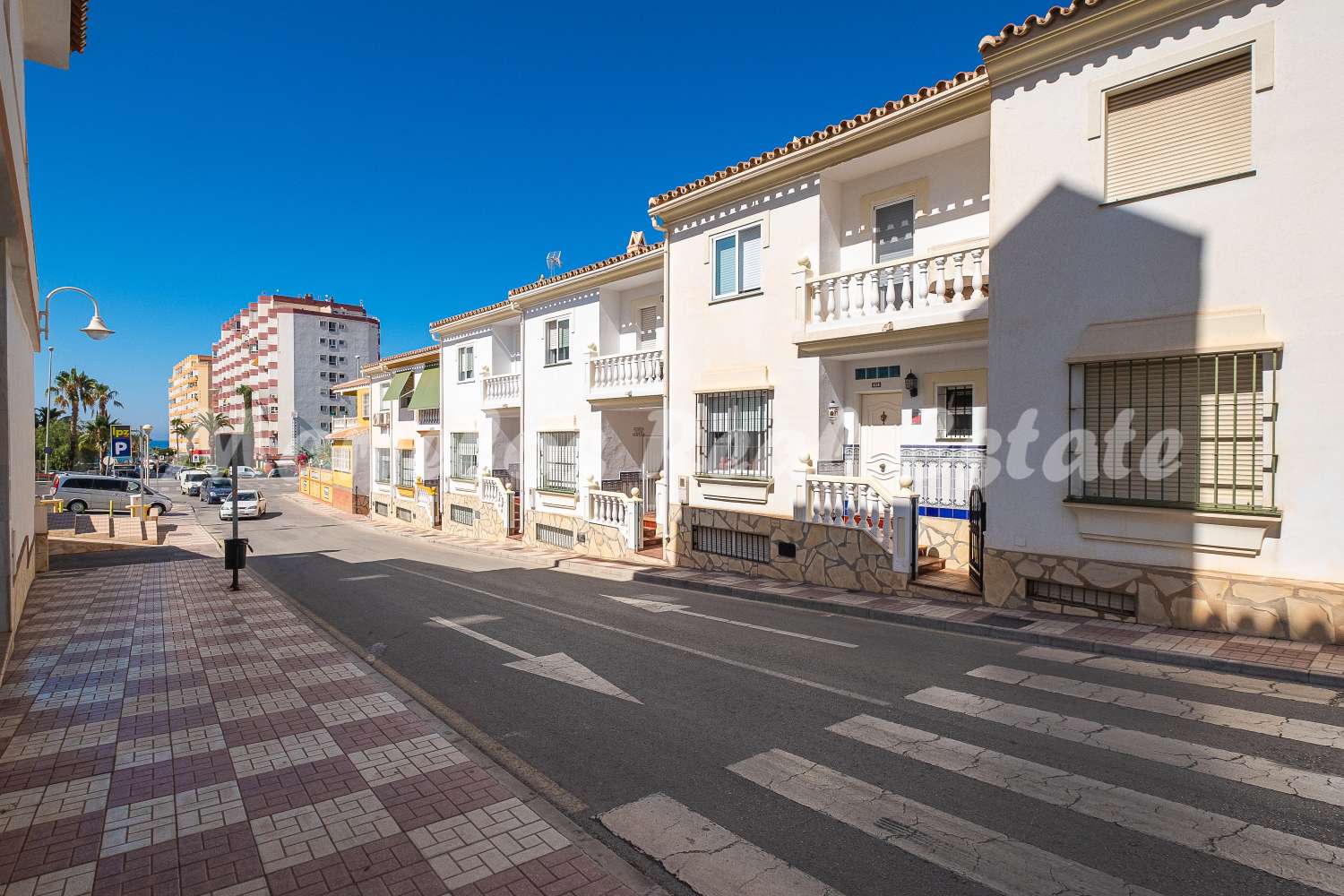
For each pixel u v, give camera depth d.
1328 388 6.90
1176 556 7.88
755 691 6.61
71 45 11.65
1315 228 6.95
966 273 10.58
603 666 7.62
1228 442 7.50
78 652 8.60
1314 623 7.01
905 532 10.65
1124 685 6.45
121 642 9.12
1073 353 8.55
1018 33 8.77
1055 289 8.70
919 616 9.17
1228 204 7.45
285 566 17.52
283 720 6.11
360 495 37.59
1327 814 4.08
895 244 11.74
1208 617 7.66
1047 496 8.88
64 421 75.44
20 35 8.39
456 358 26.30
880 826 4.09
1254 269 7.30
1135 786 4.48
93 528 24.33
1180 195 7.77
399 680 7.42
